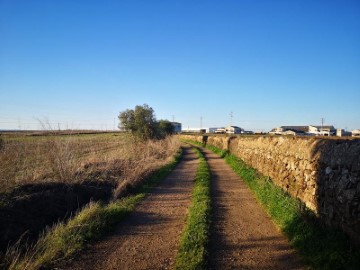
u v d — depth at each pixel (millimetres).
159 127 40844
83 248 7344
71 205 11695
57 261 6660
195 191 13234
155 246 7527
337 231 6746
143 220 9648
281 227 8500
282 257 6773
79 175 14242
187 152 38219
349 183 6551
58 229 8242
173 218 9805
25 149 14031
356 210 6145
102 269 6359
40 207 10469
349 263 5629
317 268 5977
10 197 10320
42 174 13305
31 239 8758
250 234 8227
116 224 9234
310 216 8203
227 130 124750
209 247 7371
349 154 6820
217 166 22984
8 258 6996
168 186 15094
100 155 20109
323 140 8938
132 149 25109
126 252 7191
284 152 12281
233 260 6656
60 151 13977
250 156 19734
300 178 9898
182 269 6102
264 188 12375
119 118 37219
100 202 11859
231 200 12008
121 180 14820
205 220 9086
